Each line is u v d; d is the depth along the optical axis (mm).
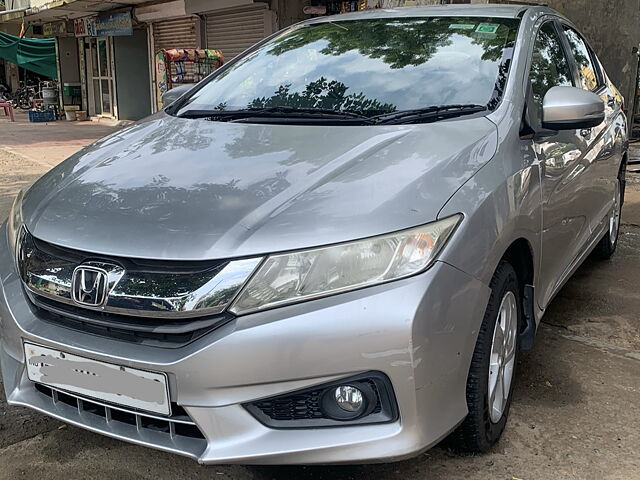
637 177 8289
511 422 2822
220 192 2252
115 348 2107
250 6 11227
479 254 2191
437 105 2832
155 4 14258
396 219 2068
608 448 2637
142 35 17344
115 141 3035
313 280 2004
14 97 25266
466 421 2391
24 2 20656
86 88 19484
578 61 3988
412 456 2061
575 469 2498
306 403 2072
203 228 2094
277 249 2012
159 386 2053
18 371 2459
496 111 2715
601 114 2820
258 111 3053
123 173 2547
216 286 2008
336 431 2061
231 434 2035
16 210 2699
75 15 17656
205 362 1988
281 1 10633
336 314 1977
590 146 3543
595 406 2967
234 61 3771
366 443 2039
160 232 2111
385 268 2020
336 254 2012
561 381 3201
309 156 2438
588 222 3773
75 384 2219
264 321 1984
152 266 2078
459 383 2193
